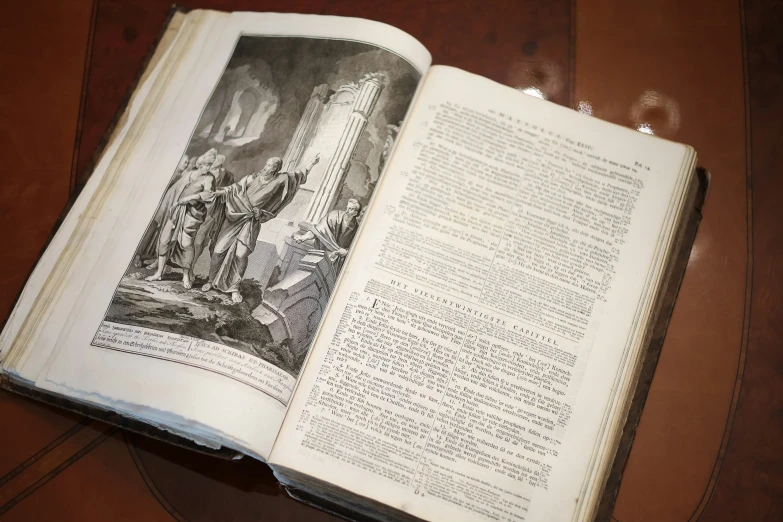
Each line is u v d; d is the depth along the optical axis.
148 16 0.82
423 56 0.76
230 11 0.82
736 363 0.70
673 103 0.79
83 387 0.64
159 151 0.74
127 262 0.69
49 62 0.79
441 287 0.68
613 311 0.68
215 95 0.76
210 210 0.71
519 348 0.67
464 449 0.64
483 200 0.71
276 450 0.62
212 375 0.64
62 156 0.76
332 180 0.71
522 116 0.74
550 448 0.64
